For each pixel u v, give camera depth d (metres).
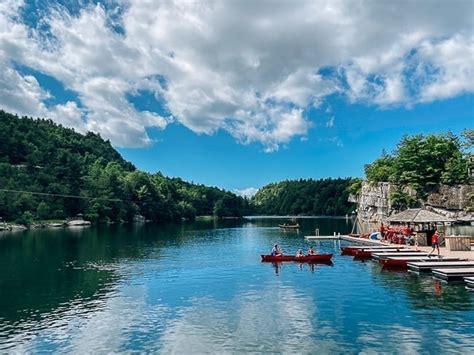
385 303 28.30
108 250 67.62
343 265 46.44
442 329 22.52
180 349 20.77
